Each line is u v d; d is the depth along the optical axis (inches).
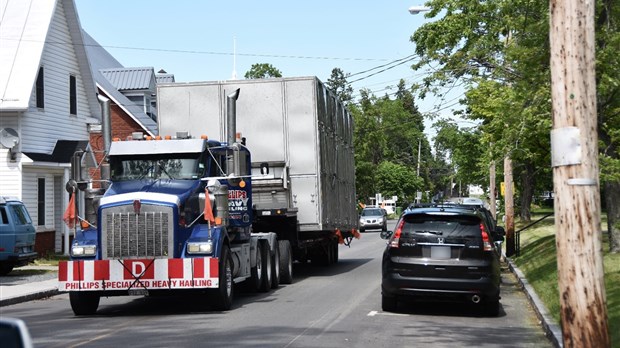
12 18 1435.8
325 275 1103.6
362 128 4611.2
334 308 730.2
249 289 855.7
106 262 687.7
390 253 677.3
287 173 1003.3
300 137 1004.6
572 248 374.3
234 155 749.3
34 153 1381.6
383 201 4771.2
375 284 962.7
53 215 1459.2
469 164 2116.1
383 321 645.9
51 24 1461.6
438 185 5940.0
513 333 590.6
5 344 162.1
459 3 982.4
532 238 1659.7
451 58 969.5
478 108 1192.2
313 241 1113.4
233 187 802.8
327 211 1058.7
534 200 3083.2
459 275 658.2
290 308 732.7
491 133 1131.3
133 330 601.9
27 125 1381.6
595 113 378.6
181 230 695.7
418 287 665.0
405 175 4867.1
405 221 681.6
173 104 1013.2
